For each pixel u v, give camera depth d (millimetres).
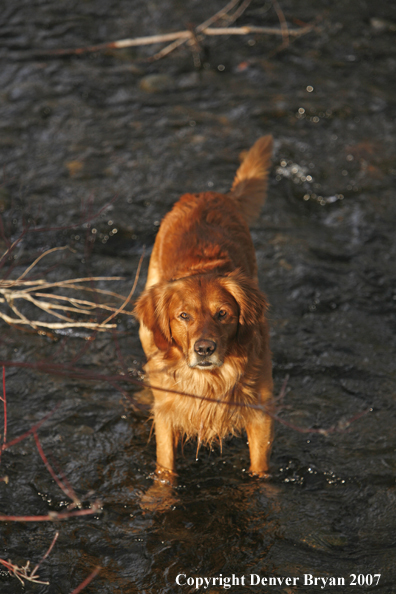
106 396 5500
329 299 6812
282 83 11156
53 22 12461
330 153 9430
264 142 6555
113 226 7730
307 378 5762
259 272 7156
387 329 6449
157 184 8547
